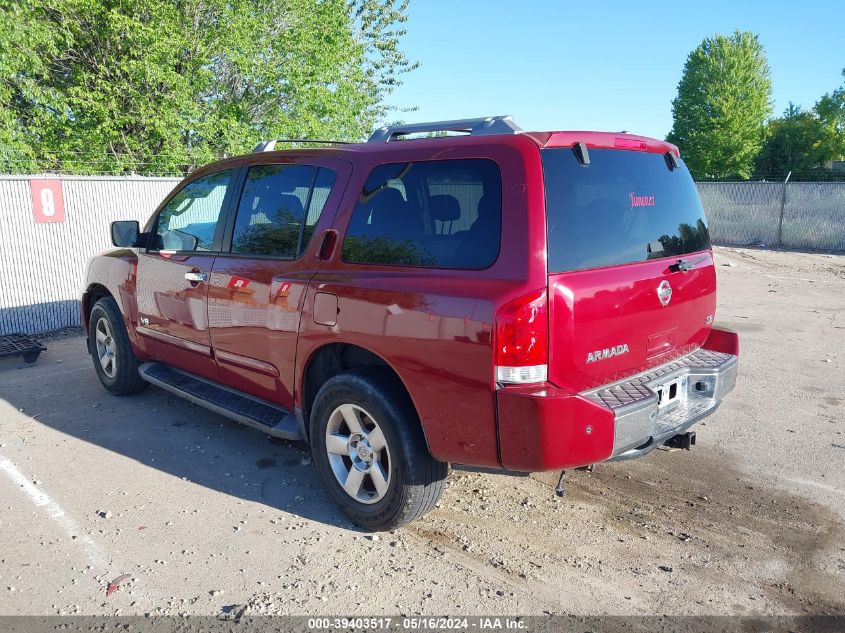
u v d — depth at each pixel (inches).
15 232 331.6
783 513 156.9
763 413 221.5
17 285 335.0
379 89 1164.5
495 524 152.0
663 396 146.9
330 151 160.1
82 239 355.3
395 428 137.3
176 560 137.7
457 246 129.3
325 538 146.3
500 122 143.3
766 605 123.8
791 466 182.1
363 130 865.5
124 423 212.1
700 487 170.1
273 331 161.0
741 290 457.7
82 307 247.1
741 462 184.7
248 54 678.5
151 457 187.2
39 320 344.5
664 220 150.5
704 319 163.6
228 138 662.5
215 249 183.2
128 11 634.2
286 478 174.7
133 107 639.8
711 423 213.5
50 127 613.9
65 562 137.1
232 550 141.3
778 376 260.5
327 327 146.5
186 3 658.8
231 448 193.3
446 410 128.1
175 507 159.5
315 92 729.6
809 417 217.9
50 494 165.8
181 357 200.7
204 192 191.3
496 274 122.5
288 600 125.0
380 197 144.2
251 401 180.9
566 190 126.5
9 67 550.6
